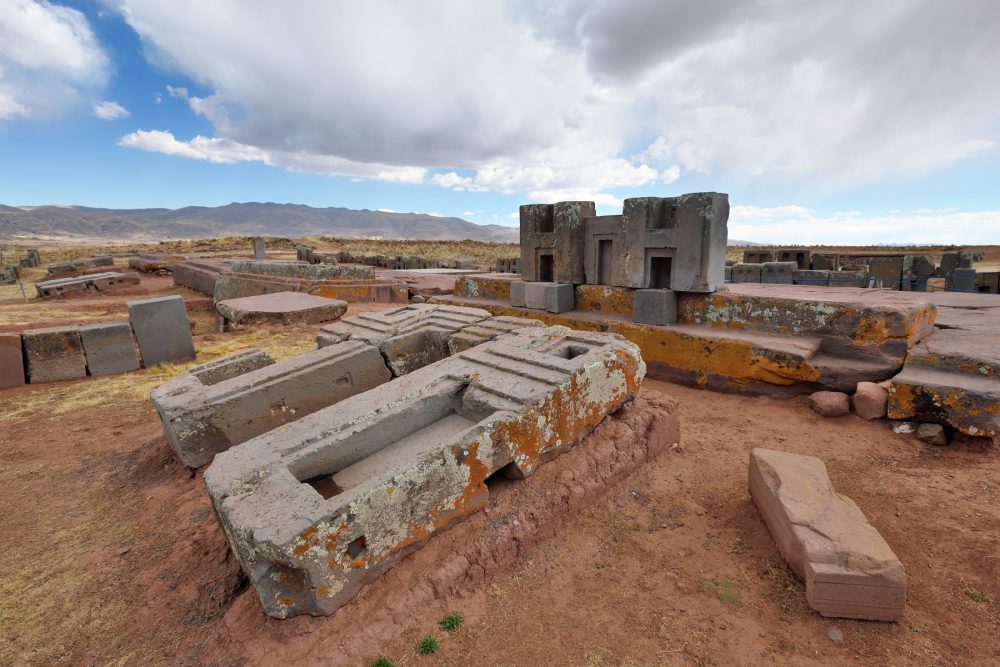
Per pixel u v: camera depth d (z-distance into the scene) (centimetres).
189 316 1530
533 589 323
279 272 1836
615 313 841
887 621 280
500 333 582
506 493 375
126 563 365
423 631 286
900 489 414
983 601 291
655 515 401
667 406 505
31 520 422
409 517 314
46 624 310
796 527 315
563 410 411
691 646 275
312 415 407
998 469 432
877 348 596
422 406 432
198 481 465
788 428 555
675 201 763
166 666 273
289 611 281
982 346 564
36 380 769
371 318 698
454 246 6047
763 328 692
